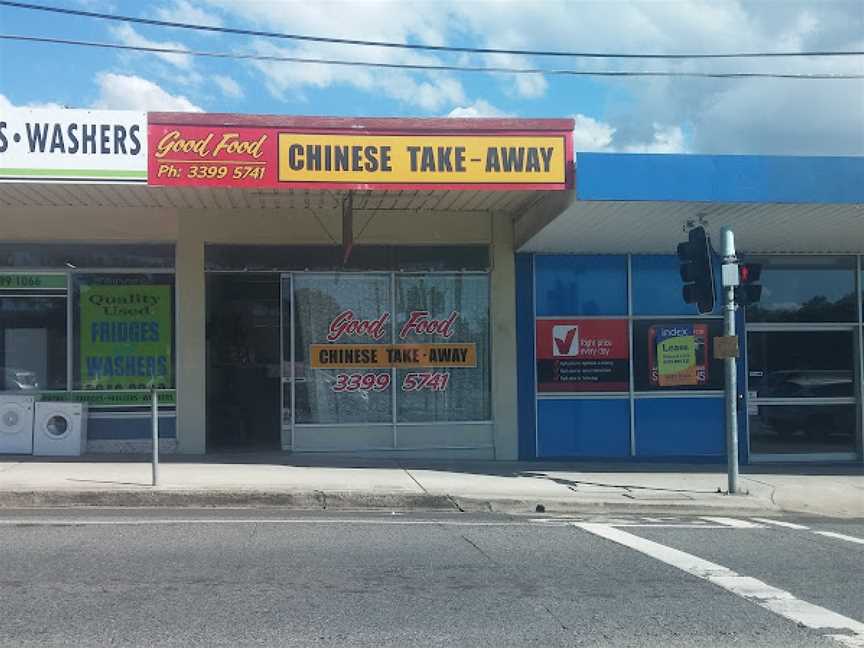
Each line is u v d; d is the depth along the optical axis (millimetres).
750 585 6652
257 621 5570
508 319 14203
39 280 13555
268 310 14781
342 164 11266
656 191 10938
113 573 6738
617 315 14523
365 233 13977
